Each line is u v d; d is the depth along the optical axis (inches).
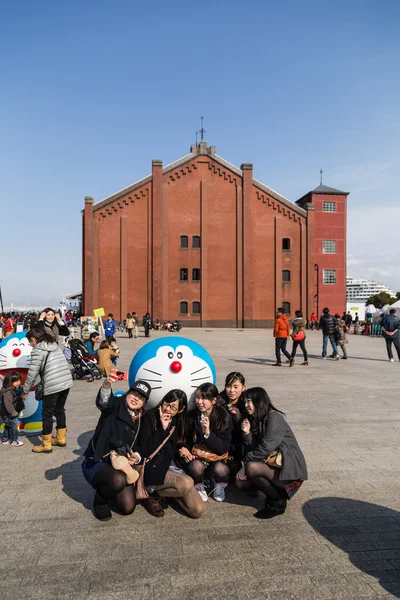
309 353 777.6
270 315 1603.1
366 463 239.0
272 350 819.4
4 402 268.5
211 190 1583.4
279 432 179.2
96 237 1517.0
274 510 179.2
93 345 531.5
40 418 297.1
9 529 170.6
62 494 202.7
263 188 1603.1
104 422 183.6
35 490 207.0
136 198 1544.0
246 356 717.3
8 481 217.5
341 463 238.8
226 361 649.6
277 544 159.8
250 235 1582.2
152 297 1529.3
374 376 516.4
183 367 204.1
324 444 269.9
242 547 157.6
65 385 260.2
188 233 1567.4
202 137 1628.9
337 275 1825.8
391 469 231.0
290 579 139.5
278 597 131.1
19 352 299.1
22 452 260.4
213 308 1571.1
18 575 140.9
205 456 195.9
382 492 203.8
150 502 183.6
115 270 1526.8
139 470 182.4
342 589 134.9
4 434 277.9
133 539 163.3
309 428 302.5
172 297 1556.3
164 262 1551.4
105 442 178.4
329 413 343.0
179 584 136.6
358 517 180.1
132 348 872.3
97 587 135.0
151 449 180.1
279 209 1616.6
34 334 255.8
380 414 340.5
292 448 180.2
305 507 188.9
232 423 201.0
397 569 145.5
